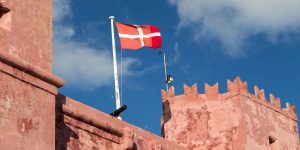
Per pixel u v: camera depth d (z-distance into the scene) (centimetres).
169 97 3344
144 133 2627
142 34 3253
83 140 2347
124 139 2491
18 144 2028
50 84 2191
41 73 2153
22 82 2100
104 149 2423
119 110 2812
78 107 2377
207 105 3250
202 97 3278
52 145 2128
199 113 3247
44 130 2119
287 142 3356
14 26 2169
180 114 3281
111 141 2467
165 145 2716
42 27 2270
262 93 3328
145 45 3244
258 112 3253
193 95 3297
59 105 2283
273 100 3384
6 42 2125
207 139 3180
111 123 2481
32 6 2259
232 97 3209
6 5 2167
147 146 2611
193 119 3247
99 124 2416
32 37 2220
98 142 2409
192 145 3195
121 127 2523
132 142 2502
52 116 2164
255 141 3153
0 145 1973
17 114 2052
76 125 2336
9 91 2050
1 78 2038
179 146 2802
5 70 2052
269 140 3262
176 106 3306
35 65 2195
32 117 2095
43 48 2247
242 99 3197
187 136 3222
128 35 3225
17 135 2031
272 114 3334
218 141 3156
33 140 2075
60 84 2216
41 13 2284
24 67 2102
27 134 2062
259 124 3225
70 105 2344
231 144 3122
